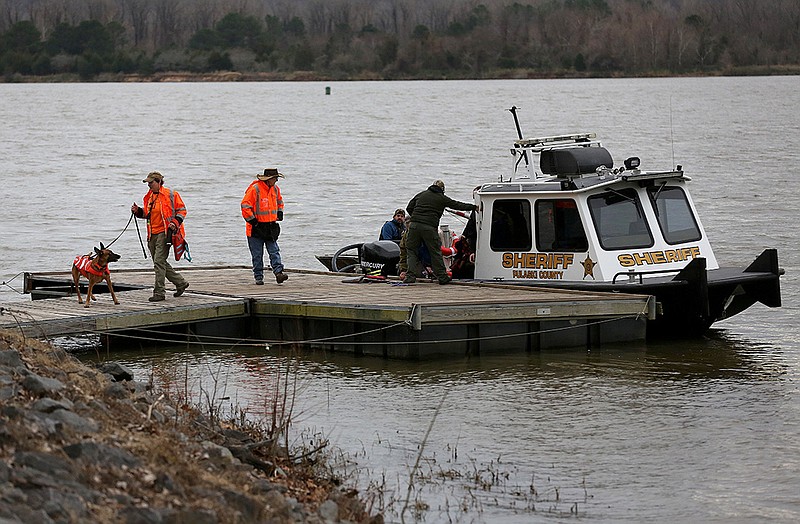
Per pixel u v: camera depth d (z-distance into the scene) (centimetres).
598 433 2083
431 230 2981
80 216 5688
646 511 1697
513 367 2591
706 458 1941
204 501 1339
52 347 2106
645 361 2656
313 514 1502
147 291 3030
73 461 1326
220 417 2069
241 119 15300
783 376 2517
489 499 1738
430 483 1806
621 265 2888
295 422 2141
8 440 1338
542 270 2959
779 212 5366
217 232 5084
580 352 2742
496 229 3036
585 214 2884
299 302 2777
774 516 1678
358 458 1928
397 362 2650
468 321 2620
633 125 12800
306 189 6681
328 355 2739
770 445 2008
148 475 1359
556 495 1758
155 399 1931
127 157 9381
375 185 6881
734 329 3038
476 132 11938
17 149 10412
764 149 9138
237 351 2791
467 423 2145
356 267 3500
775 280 2909
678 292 2784
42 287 3344
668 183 3019
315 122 14275
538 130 12131
